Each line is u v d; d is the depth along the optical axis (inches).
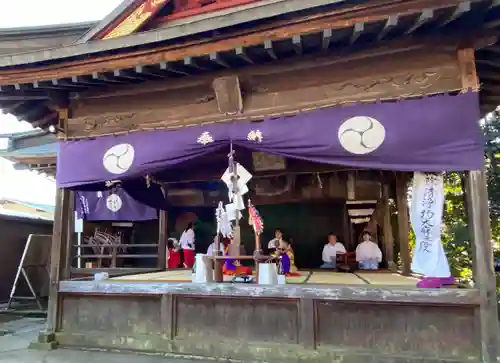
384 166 167.3
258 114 189.2
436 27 159.9
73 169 213.8
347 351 169.9
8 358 190.7
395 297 165.3
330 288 174.4
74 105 222.7
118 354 196.7
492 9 147.8
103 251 427.5
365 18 149.9
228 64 185.9
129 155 203.0
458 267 341.4
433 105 164.9
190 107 202.5
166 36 170.2
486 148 319.0
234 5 210.7
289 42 166.4
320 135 174.9
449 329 160.7
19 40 219.3
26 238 439.2
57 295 217.3
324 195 370.9
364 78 176.9
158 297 201.9
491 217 327.3
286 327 180.2
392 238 357.1
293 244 436.1
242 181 196.9
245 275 222.1
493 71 194.4
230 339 187.3
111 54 183.0
